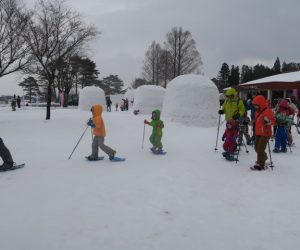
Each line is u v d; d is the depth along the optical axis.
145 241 4.41
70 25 19.56
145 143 11.85
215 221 5.09
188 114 16.86
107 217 5.12
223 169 8.16
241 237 4.58
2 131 14.73
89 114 24.44
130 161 8.83
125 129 15.72
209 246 4.32
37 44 18.11
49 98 19.44
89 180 6.98
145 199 5.92
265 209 5.59
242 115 10.30
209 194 6.28
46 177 7.17
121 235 4.55
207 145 11.59
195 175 7.55
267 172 7.90
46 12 27.28
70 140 12.45
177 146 11.34
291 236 4.63
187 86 17.16
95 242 4.34
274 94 38.94
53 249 4.15
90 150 10.38
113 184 6.72
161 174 7.54
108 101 33.12
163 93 24.31
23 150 10.34
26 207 5.46
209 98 17.09
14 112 27.69
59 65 21.00
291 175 7.67
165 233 4.65
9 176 7.22
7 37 17.28
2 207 5.45
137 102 24.02
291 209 5.60
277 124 10.45
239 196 6.20
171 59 51.28
